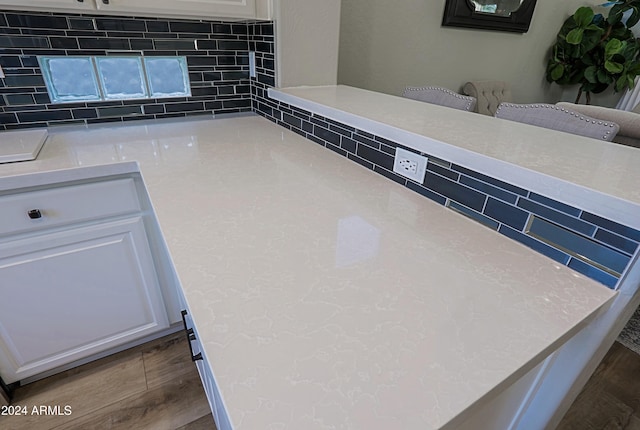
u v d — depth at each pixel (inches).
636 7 120.7
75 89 54.9
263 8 55.0
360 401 15.1
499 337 18.8
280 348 17.6
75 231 43.9
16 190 39.2
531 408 31.4
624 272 21.9
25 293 44.0
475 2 92.9
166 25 57.6
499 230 29.2
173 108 63.9
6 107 51.2
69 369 54.7
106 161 43.2
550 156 28.8
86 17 51.6
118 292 50.7
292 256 25.4
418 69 93.0
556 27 121.0
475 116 43.5
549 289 22.8
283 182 38.8
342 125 45.9
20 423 47.1
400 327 19.2
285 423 14.1
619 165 27.0
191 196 34.9
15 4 39.8
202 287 21.9
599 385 55.5
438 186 34.0
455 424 14.9
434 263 25.1
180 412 49.2
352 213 32.2
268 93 63.2
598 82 128.5
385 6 80.0
